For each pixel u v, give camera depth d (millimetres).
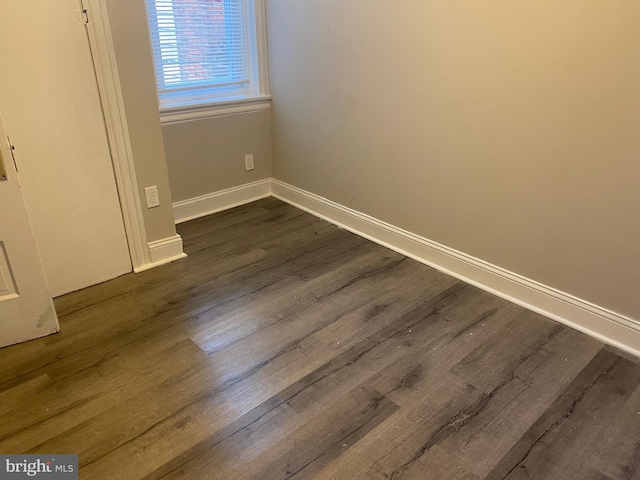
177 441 1584
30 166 2078
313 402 1750
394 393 1795
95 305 2299
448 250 2592
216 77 3170
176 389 1801
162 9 2768
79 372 1880
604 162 1877
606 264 1995
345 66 2748
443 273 2623
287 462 1516
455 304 2348
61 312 2242
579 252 2062
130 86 2254
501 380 1862
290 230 3129
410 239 2773
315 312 2275
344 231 3123
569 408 1733
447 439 1605
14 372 1875
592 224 1986
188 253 2803
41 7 1916
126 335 2096
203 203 3299
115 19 2113
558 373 1900
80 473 1473
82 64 2084
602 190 1915
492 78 2109
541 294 2252
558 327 2176
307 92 3064
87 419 1668
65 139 2137
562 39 1847
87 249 2373
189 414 1691
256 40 3170
